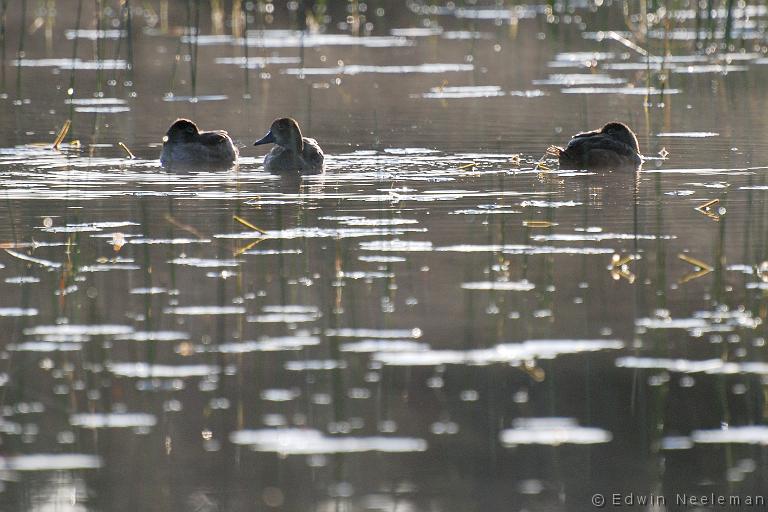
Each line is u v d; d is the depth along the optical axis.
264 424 10.77
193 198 19.03
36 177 20.67
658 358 12.13
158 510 9.27
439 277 14.53
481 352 12.27
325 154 23.11
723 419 10.95
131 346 12.41
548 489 9.73
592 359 12.11
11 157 22.56
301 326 12.92
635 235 16.27
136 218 17.52
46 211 17.97
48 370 11.84
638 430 10.73
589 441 10.56
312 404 11.12
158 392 11.38
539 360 12.09
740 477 10.02
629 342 12.55
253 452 10.30
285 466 10.05
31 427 10.70
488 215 17.67
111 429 10.67
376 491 9.67
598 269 14.88
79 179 20.59
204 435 10.56
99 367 11.92
